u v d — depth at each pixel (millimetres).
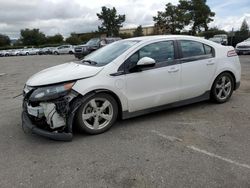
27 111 4531
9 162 3754
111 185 3166
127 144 4207
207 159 3688
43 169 3547
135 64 4832
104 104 4605
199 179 3230
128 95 4793
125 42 5395
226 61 6078
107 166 3572
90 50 21188
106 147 4121
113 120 4742
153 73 4988
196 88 5648
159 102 5176
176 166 3527
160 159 3719
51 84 4227
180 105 5570
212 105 6090
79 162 3695
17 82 10719
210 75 5828
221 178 3240
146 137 4453
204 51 5785
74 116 4379
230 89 6289
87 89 4348
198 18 53500
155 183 3178
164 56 5203
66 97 4219
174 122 5105
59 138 4203
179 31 52844
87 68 4621
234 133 4527
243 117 5277
